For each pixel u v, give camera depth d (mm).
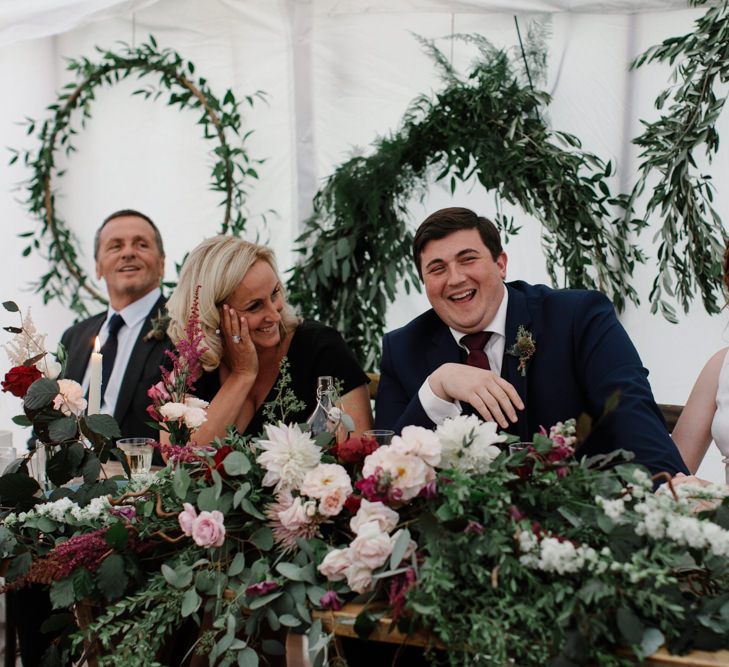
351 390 2568
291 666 1455
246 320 2439
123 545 1424
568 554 1124
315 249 3377
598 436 2104
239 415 2518
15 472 1718
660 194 2979
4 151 3918
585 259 3057
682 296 2992
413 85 3424
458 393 1930
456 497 1211
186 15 3691
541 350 2250
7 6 3562
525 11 3201
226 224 3658
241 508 1418
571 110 3168
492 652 1102
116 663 1315
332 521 1373
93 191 3934
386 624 1226
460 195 3334
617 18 3107
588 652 1104
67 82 3889
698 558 1194
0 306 3967
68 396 1762
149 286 3309
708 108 2900
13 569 1533
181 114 3818
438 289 2238
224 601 1328
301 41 3545
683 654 1130
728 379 2281
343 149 3537
